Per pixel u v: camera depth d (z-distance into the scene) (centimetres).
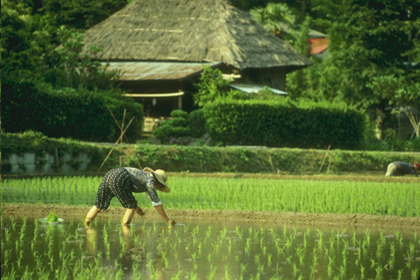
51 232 1322
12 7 4162
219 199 2083
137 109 4538
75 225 1448
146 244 1179
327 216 1598
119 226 1441
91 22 8044
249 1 11200
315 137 4759
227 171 3900
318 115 4747
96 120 4084
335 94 6975
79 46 4850
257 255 1075
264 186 2602
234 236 1303
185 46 6166
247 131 4544
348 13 6288
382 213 1714
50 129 3738
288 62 6475
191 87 5862
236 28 6431
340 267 971
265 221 1598
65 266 954
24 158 2980
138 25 6675
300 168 4112
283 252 1113
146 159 3681
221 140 4566
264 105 4562
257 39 6506
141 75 5578
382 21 6047
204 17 6481
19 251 1080
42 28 4984
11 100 3478
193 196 2184
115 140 4406
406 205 1916
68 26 8031
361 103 6316
